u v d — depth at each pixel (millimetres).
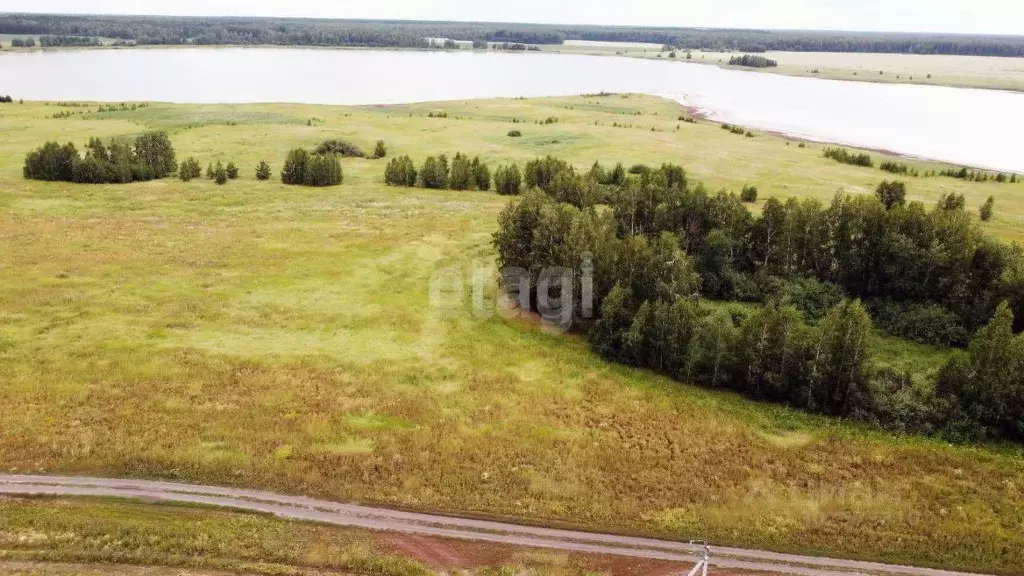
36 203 68750
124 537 24297
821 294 49438
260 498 27312
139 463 29078
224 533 24906
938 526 27688
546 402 36281
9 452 29219
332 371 38188
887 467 31812
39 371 36219
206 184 79875
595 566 24531
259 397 35031
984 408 34375
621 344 41344
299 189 79562
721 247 51812
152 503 26562
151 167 81938
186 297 47062
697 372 39281
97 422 31984
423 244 60250
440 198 77688
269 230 63000
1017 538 27094
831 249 51500
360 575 23453
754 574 24609
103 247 56406
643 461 31500
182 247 57219
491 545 25359
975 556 26156
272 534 25109
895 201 66688
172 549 23938
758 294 50750
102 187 76375
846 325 35656
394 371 38594
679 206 56781
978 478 31078
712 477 30547
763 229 53656
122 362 37656
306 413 33844
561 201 68688
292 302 47250
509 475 29797
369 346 41500
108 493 26984
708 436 33719
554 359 41250
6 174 78938
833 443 33562
